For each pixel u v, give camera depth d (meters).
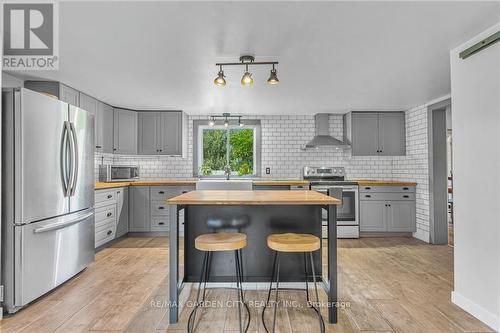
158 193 4.82
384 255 3.86
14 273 2.28
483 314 2.17
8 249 2.29
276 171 5.59
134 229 4.79
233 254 2.76
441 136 4.46
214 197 2.37
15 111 2.30
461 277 2.41
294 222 2.78
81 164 3.05
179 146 5.15
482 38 2.22
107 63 2.87
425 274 3.17
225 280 2.75
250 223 2.77
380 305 2.45
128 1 1.81
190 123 5.59
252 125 5.61
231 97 4.24
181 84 3.58
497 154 2.06
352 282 2.94
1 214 2.28
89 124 3.22
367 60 2.80
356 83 3.55
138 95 4.12
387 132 5.20
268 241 2.23
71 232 2.89
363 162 5.56
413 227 4.86
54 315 2.26
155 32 2.22
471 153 2.29
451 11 1.93
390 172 5.55
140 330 2.07
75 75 3.24
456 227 2.45
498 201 2.06
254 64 2.83
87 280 2.96
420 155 4.75
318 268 2.79
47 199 2.55
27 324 2.14
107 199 4.15
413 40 2.36
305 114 5.52
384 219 4.87
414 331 2.06
